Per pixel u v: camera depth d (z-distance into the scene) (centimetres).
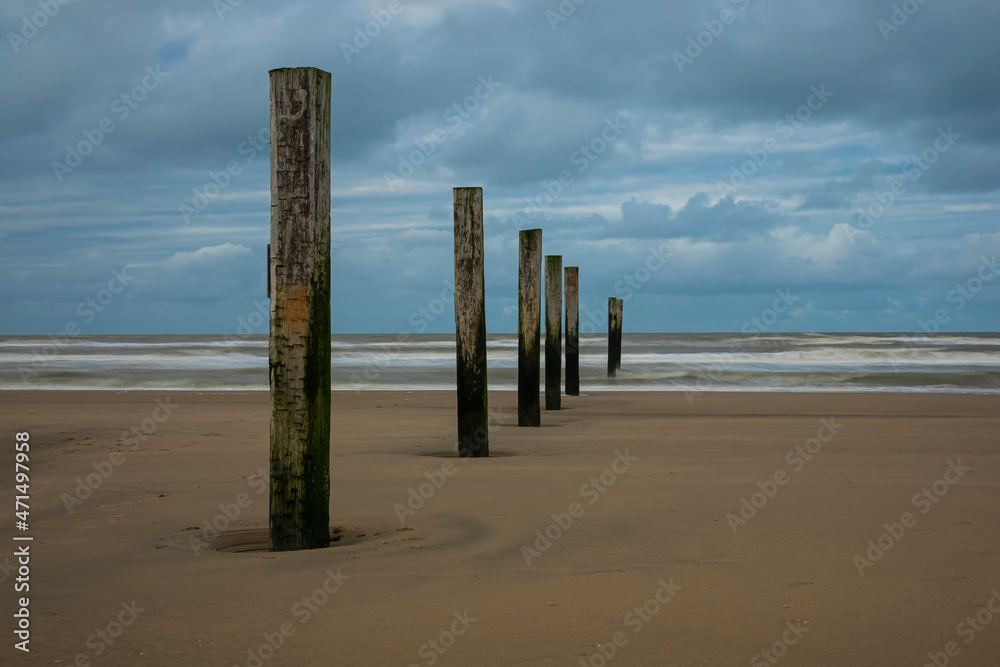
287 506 556
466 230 1010
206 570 505
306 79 514
